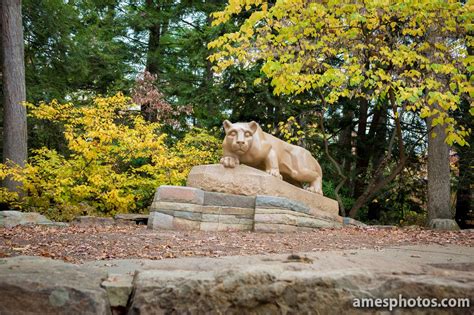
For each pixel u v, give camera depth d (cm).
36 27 1616
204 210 858
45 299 290
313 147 1622
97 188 1084
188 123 1997
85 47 1773
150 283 309
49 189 1076
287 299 305
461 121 1469
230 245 596
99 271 347
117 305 309
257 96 1427
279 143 1001
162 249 545
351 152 1723
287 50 902
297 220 871
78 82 1919
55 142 1672
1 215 846
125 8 2092
